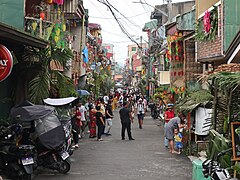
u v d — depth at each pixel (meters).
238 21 15.10
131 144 18.94
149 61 56.12
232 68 10.99
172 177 11.50
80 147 17.84
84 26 33.34
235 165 8.30
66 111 16.08
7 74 10.83
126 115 20.80
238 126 8.74
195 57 20.56
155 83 45.59
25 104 12.39
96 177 11.45
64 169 11.86
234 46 12.44
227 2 15.09
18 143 11.04
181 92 22.53
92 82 38.78
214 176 7.32
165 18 41.78
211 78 10.41
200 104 14.48
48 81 14.59
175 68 25.34
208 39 16.69
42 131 11.41
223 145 8.85
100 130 20.38
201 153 14.36
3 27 10.59
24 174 10.52
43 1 19.45
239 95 9.85
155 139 21.03
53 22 19.03
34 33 16.28
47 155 11.55
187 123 15.74
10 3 15.90
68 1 25.62
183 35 22.33
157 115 35.56
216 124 11.20
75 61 27.83
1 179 9.59
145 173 12.07
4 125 11.62
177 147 15.96
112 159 14.62
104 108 23.12
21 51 14.93
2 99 14.48
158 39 41.25
